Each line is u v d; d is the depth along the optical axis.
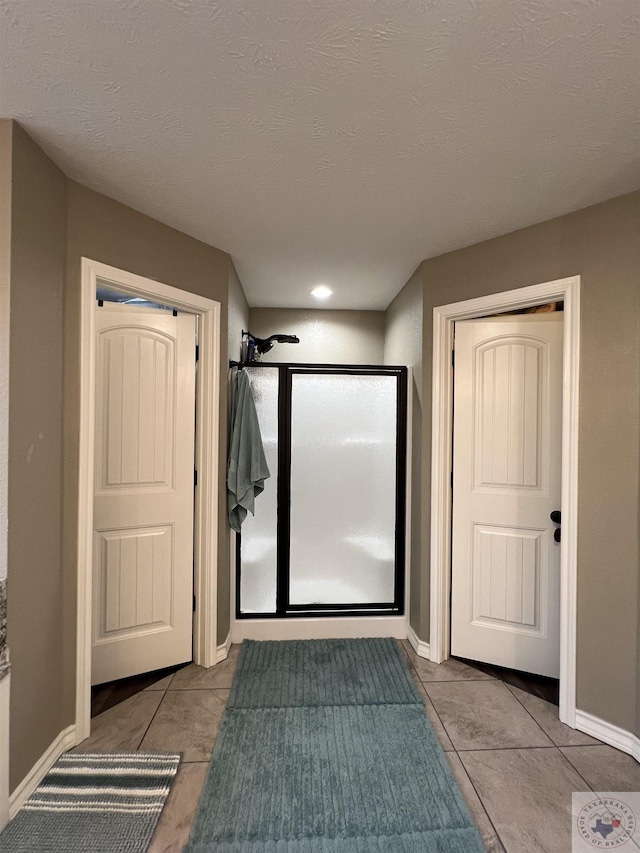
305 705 2.13
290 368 2.91
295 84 1.27
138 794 1.60
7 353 1.44
